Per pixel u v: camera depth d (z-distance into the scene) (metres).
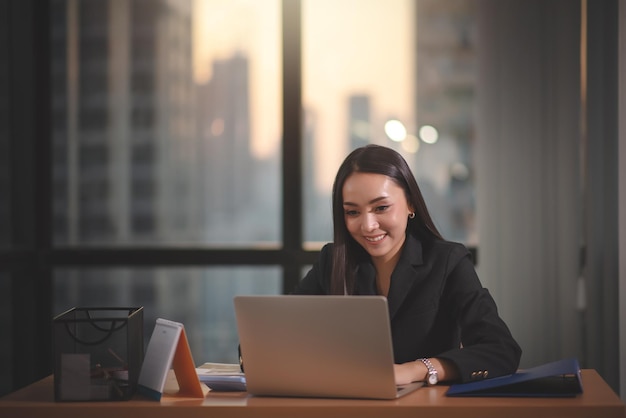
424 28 3.99
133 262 4.09
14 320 4.05
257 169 4.11
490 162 3.73
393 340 2.17
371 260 2.25
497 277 3.72
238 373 1.97
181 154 4.13
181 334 1.82
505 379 1.86
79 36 4.15
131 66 4.14
